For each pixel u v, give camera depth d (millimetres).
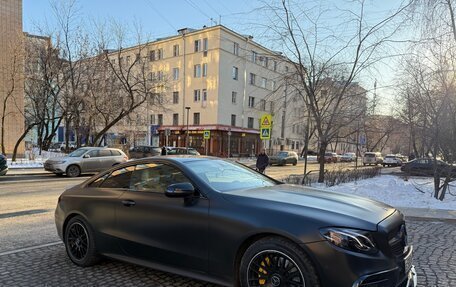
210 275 3498
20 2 26562
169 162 4160
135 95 30359
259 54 15664
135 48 34281
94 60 26750
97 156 18938
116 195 4328
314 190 4066
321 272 2920
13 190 12688
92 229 4453
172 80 47656
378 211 3371
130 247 4098
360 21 12719
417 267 4617
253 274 3234
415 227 7016
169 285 3947
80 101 26844
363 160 45688
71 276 4223
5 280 4078
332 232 2936
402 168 25891
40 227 6742
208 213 3498
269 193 3721
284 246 3070
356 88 13883
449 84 10078
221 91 44406
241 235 3275
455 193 12094
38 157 28500
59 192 12195
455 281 4129
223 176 4164
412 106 13016
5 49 26031
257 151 51062
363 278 2828
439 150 12070
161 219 3814
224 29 44188
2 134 24688
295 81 14172
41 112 31938
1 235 6121
